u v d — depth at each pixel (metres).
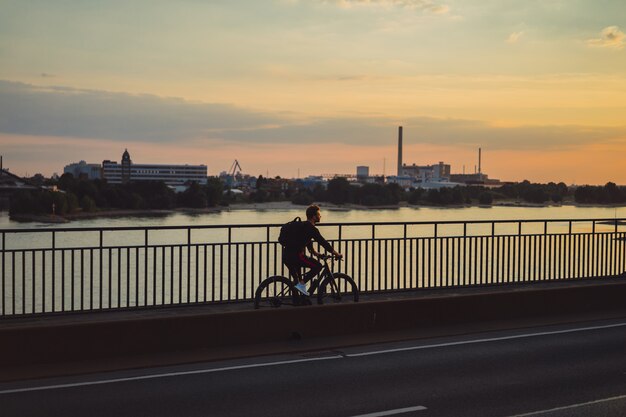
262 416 7.51
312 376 9.45
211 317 11.04
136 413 7.57
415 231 87.31
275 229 113.12
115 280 48.81
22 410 7.66
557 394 8.62
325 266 13.41
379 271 15.39
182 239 93.06
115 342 10.26
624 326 13.93
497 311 14.09
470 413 7.74
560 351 11.38
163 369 9.80
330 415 7.59
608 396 8.55
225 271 45.75
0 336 9.50
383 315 12.72
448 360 10.60
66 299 41.25
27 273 55.72
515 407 8.00
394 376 9.50
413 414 7.68
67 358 9.91
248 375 9.48
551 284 17.58
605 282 18.30
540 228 95.88
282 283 13.05
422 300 13.15
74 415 7.46
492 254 16.97
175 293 34.41
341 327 12.27
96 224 178.50
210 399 8.18
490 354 11.09
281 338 11.68
